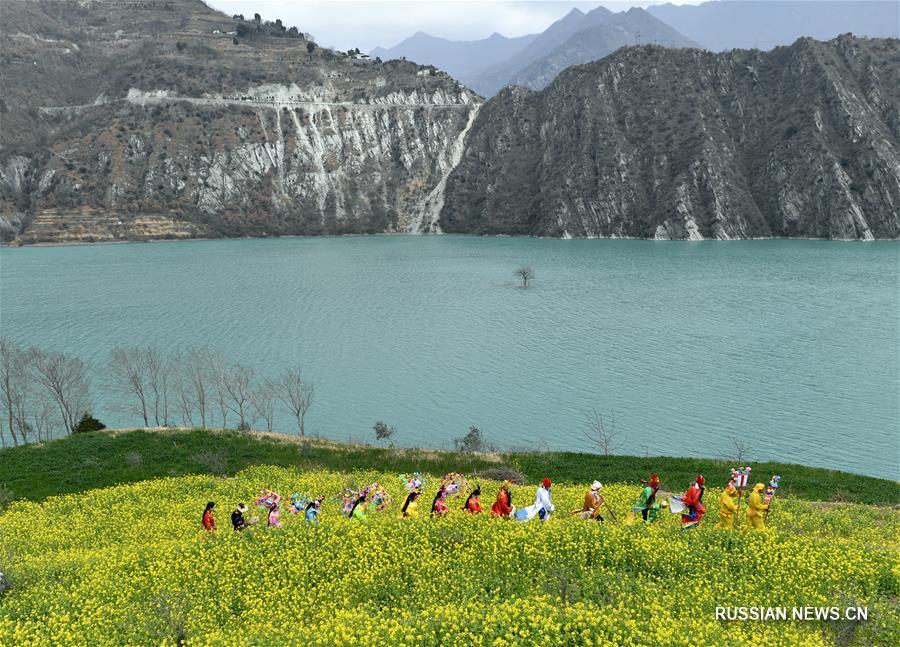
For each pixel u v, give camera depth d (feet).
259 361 358.02
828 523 94.27
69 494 135.74
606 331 421.59
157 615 63.31
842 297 504.02
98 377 322.14
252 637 56.44
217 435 179.32
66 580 74.43
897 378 312.71
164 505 120.26
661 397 293.43
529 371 338.34
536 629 53.11
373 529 78.02
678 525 78.95
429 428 264.93
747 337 396.98
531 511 80.79
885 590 62.95
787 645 51.34
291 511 95.04
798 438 243.81
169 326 437.99
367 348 387.14
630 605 58.80
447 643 52.13
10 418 248.73
